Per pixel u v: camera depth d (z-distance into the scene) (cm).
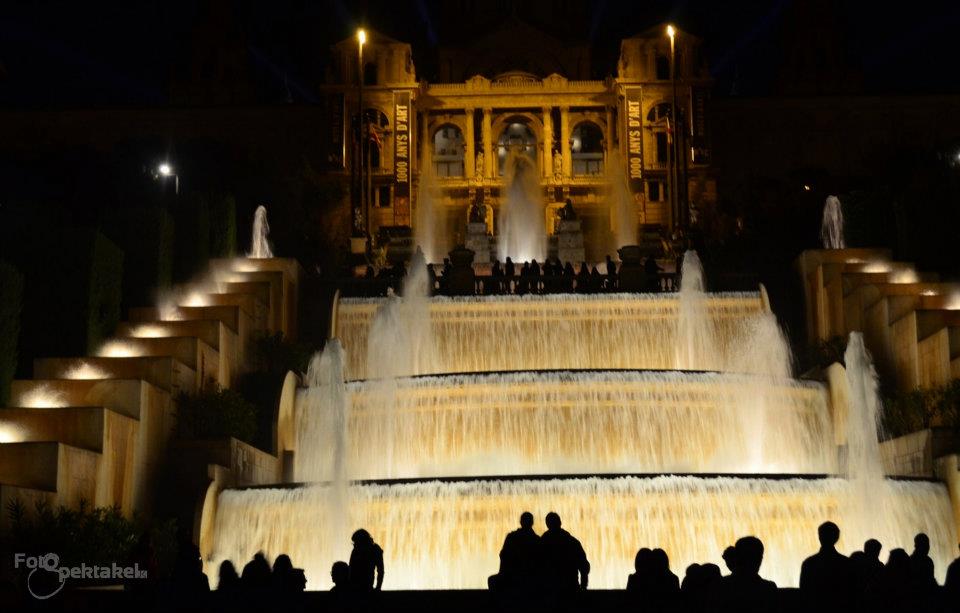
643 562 1227
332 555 2159
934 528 2194
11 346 2327
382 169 6544
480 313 3316
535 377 2703
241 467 2427
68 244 2650
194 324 2795
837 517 2162
